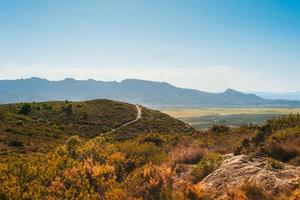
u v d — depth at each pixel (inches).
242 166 386.0
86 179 356.5
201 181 378.3
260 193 303.7
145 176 359.9
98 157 482.9
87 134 2866.6
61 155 492.7
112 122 3476.9
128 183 354.6
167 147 693.3
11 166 395.9
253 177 349.4
